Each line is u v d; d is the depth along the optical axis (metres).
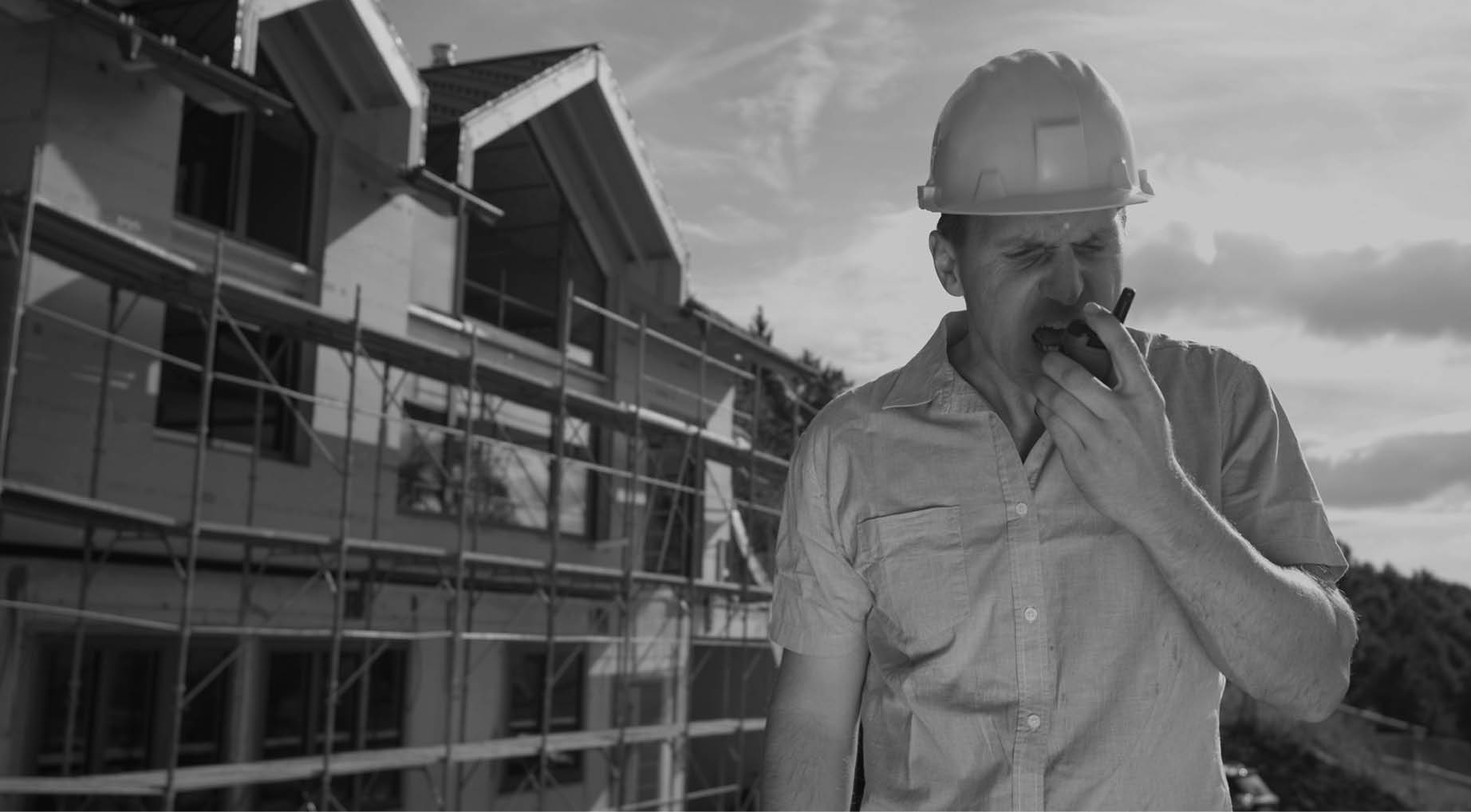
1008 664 1.76
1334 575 1.73
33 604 10.36
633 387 19.69
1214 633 1.51
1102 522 1.75
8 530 10.51
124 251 10.45
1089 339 1.47
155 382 11.77
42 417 10.72
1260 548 1.72
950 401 1.86
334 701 12.43
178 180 12.56
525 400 16.09
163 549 11.79
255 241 13.31
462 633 15.80
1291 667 1.52
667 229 19.33
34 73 11.00
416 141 14.54
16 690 10.47
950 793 1.81
